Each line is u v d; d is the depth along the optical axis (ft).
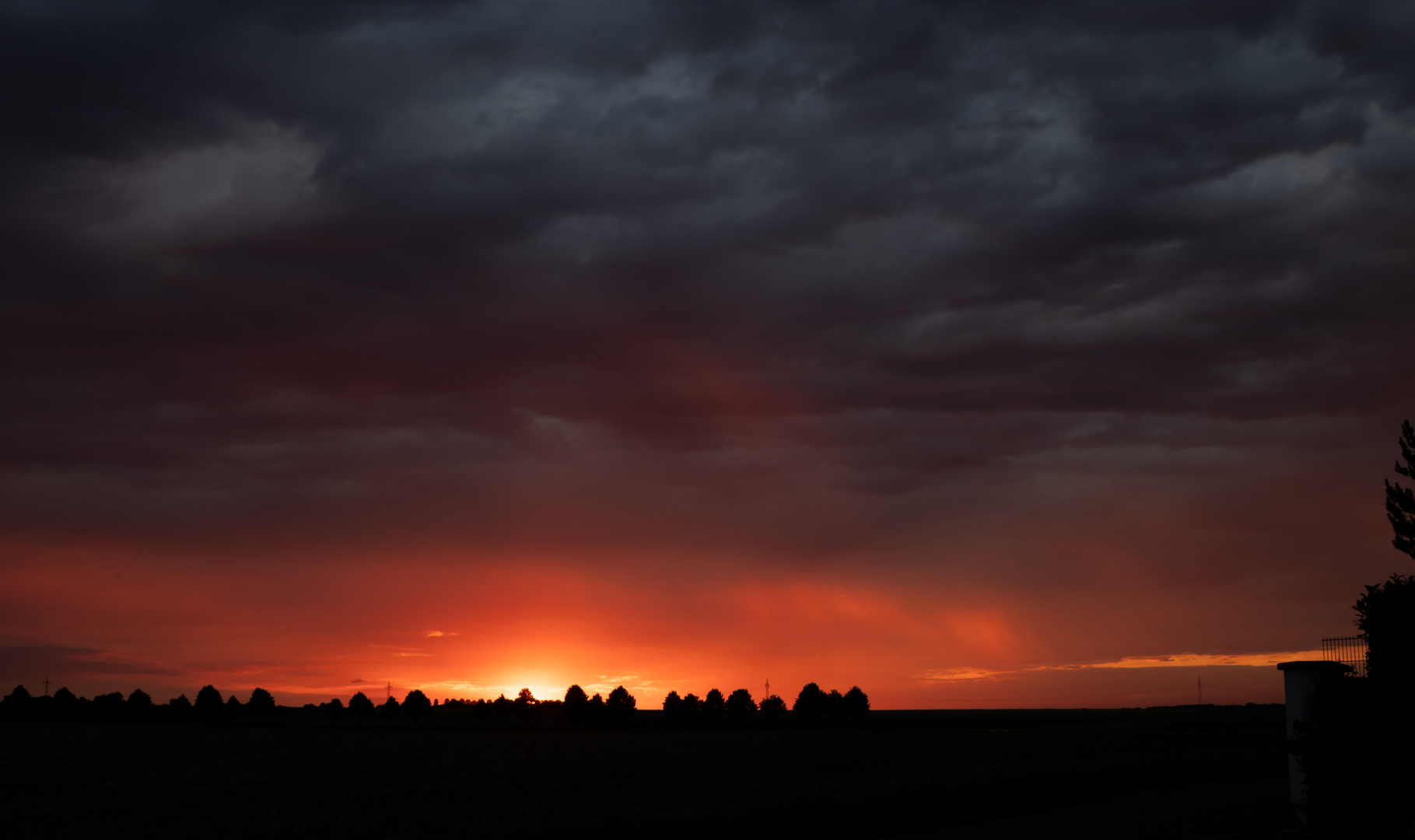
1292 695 67.00
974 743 333.42
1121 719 626.23
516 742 392.68
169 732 448.65
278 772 238.07
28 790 196.24
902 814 86.63
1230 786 103.91
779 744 354.95
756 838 78.79
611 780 199.00
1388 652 61.41
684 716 623.77
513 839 90.33
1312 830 65.21
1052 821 79.82
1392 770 59.82
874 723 607.78
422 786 194.49
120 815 154.61
